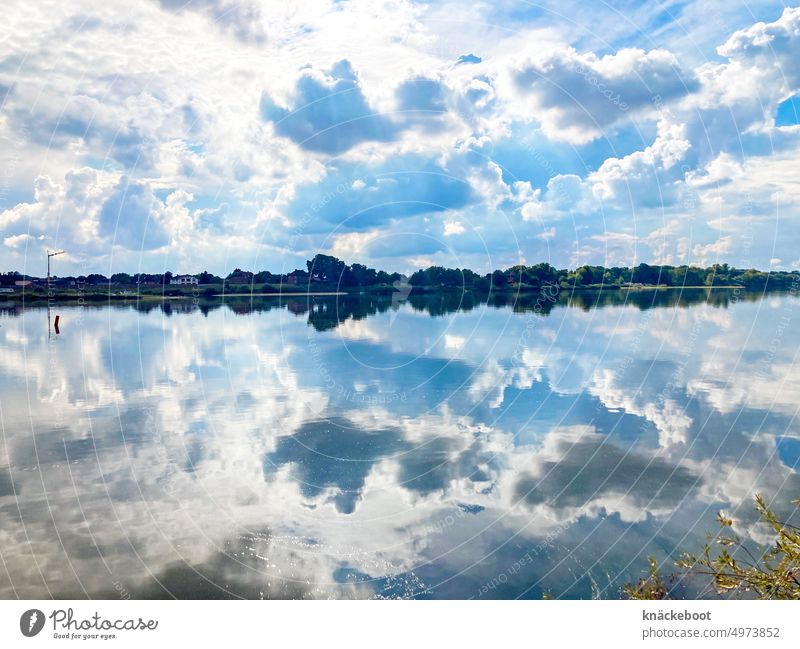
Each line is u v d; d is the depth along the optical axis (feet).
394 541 30.60
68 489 36.42
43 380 63.98
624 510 33.01
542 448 42.16
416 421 48.70
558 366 66.64
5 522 32.17
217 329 96.73
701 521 31.53
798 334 78.59
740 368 63.62
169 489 36.37
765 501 33.30
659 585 25.16
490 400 53.98
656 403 52.21
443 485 36.91
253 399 55.67
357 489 36.35
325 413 51.19
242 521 32.42
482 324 91.61
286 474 38.93
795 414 47.78
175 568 28.07
